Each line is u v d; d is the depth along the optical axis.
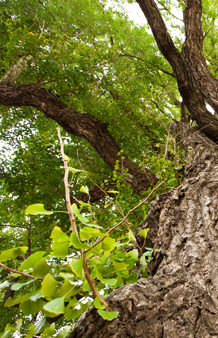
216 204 1.43
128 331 0.78
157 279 1.05
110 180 4.65
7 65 4.32
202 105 4.04
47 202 4.84
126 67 5.02
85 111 4.35
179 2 6.12
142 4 4.13
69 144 5.32
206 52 6.41
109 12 5.66
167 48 4.18
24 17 5.10
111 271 0.83
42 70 4.47
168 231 1.44
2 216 5.27
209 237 1.20
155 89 6.06
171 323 0.80
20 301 0.67
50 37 5.03
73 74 4.44
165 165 2.52
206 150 2.75
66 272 0.77
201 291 0.91
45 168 4.98
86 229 0.68
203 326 0.78
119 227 2.26
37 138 5.80
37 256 0.65
